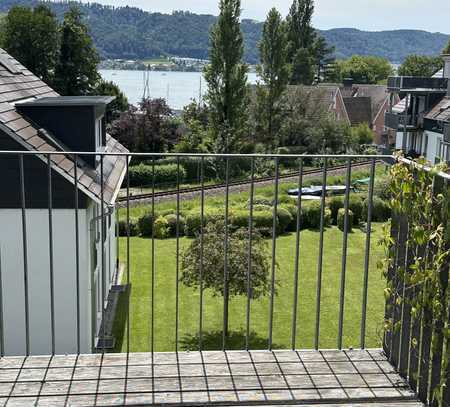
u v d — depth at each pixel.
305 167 34.22
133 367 3.72
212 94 35.41
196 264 10.41
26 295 3.81
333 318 12.37
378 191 22.95
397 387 3.59
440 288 3.15
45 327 8.91
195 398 3.41
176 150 35.25
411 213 3.45
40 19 40.66
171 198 23.70
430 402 3.33
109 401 3.36
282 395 3.46
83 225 8.70
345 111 51.50
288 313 12.62
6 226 8.62
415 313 3.43
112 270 13.41
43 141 9.10
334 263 17.11
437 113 29.78
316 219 22.03
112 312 11.80
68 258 8.74
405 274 3.52
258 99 39.72
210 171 29.44
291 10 62.19
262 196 23.91
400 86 31.61
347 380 3.65
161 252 17.62
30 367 3.71
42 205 8.59
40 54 40.88
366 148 40.38
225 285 3.96
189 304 12.87
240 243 10.54
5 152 3.57
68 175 8.51
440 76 34.22
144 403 3.35
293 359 3.88
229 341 11.02
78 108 9.56
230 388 3.52
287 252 18.34
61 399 3.37
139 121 35.25
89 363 3.77
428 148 30.53
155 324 11.56
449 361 3.08
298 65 60.84
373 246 19.25
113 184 9.75
